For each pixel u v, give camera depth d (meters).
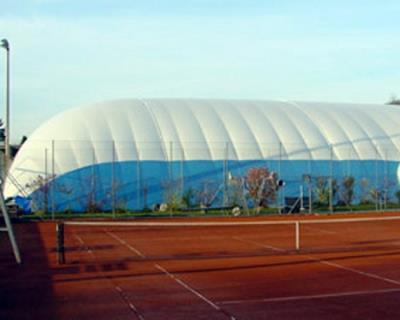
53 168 34.78
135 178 35.31
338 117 43.59
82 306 10.16
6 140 36.19
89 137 36.31
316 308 9.74
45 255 17.22
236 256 16.61
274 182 36.19
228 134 38.66
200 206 35.41
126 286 12.02
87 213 33.94
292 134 40.09
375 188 39.56
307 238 21.56
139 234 23.81
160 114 39.16
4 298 10.91
